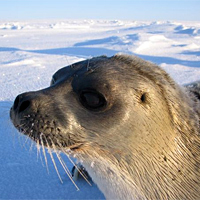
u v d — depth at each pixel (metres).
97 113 0.31
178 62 1.51
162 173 0.35
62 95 0.32
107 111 0.31
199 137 0.37
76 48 2.22
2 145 0.61
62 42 3.08
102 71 0.32
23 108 0.31
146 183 0.35
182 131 0.35
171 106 0.34
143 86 0.32
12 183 0.49
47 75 1.21
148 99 0.32
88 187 0.49
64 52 1.99
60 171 0.53
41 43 2.99
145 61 0.36
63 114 0.31
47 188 0.49
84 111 0.31
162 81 0.34
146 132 0.33
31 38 3.95
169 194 0.35
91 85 0.31
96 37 4.07
